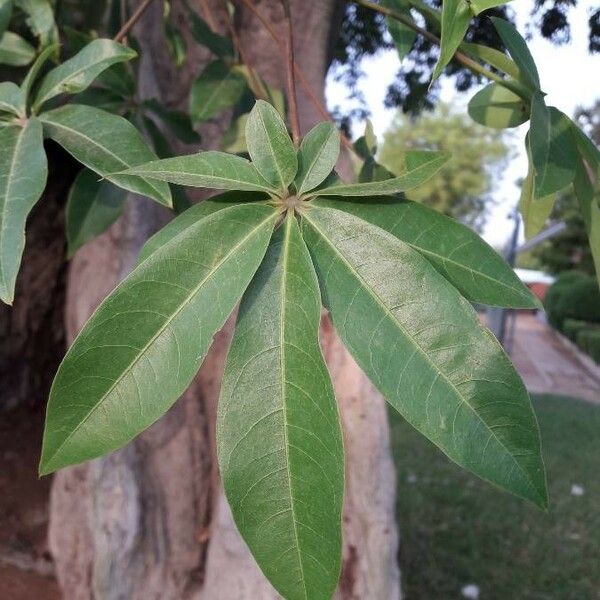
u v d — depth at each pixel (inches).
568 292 240.8
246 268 8.2
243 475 8.0
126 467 35.7
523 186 14.7
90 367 7.9
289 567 7.8
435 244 9.1
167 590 37.0
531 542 63.1
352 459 33.2
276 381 8.1
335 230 8.6
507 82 13.4
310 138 9.2
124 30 15.3
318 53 31.5
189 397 36.4
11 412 62.8
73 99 17.2
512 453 7.7
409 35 13.9
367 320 8.2
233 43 19.5
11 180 9.8
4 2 14.7
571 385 157.8
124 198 17.1
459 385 7.9
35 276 57.9
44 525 51.1
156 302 8.0
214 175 8.7
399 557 59.2
